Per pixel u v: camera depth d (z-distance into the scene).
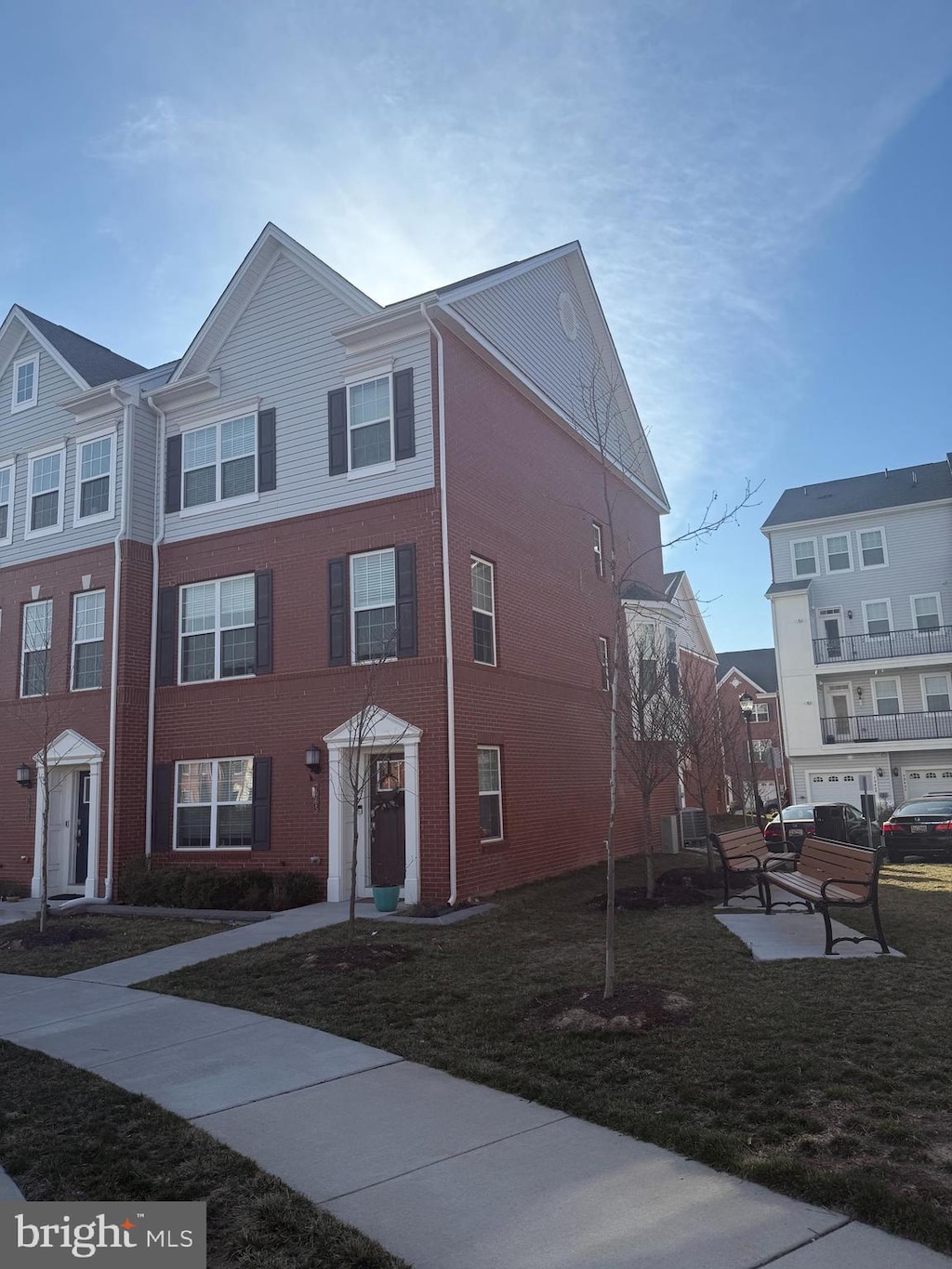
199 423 17.97
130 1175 4.75
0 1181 4.84
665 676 16.19
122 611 17.48
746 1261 3.66
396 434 15.54
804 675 33.97
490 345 16.72
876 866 8.76
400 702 14.62
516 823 16.00
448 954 10.02
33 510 19.59
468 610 15.22
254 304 17.61
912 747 31.81
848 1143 4.59
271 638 16.30
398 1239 3.98
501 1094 5.75
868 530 34.97
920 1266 3.57
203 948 11.41
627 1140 4.90
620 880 16.19
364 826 14.93
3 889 17.53
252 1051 7.02
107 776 17.08
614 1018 6.84
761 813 24.69
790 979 7.80
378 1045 6.96
